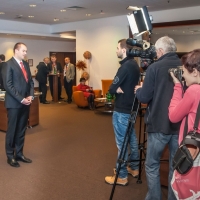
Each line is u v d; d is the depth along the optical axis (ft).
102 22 29.50
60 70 31.76
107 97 24.32
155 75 6.93
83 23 31.42
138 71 9.00
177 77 6.24
